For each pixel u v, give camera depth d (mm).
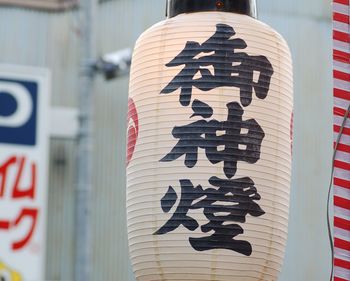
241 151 6613
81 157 14945
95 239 17125
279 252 6738
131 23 17875
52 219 16859
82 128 14984
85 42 15062
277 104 6812
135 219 6738
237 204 6551
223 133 6613
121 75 14977
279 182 6723
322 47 18844
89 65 14977
